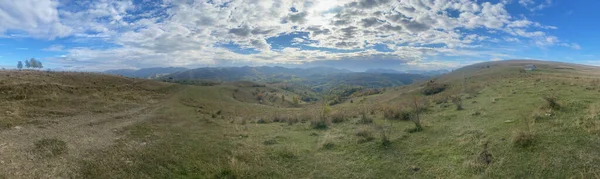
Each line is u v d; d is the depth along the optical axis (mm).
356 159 10531
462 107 18844
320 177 9188
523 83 27938
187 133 15836
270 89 144500
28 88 25859
